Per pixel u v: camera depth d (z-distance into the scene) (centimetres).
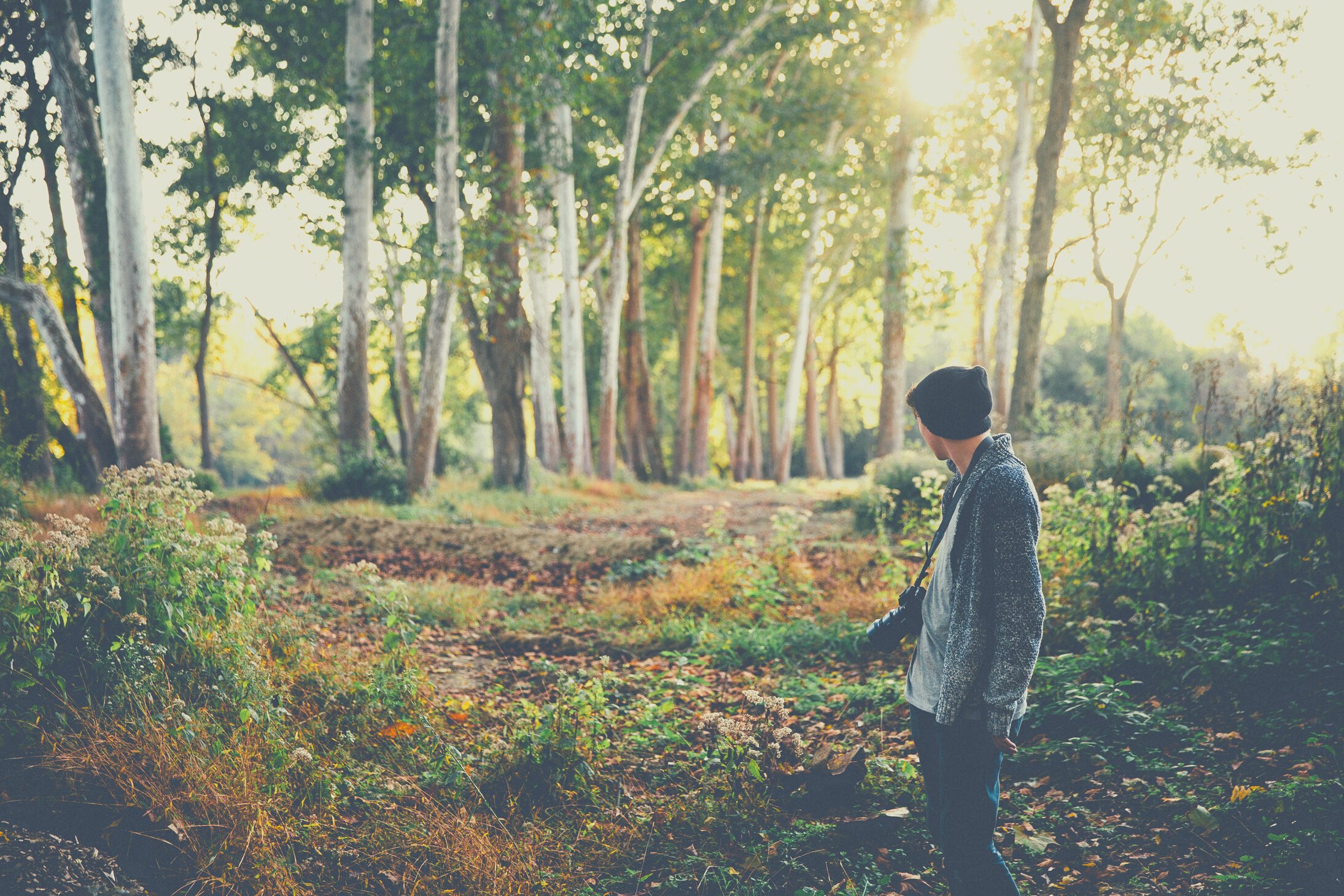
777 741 416
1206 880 297
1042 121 2795
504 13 1838
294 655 473
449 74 1686
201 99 2206
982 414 242
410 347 3189
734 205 3256
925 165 2206
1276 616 507
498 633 739
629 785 412
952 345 6494
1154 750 407
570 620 771
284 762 348
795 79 2914
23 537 373
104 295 1500
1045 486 1124
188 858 293
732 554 952
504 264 2064
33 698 337
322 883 305
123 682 343
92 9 1365
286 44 2000
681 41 2359
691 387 3416
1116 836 343
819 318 4497
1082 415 1445
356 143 1697
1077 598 604
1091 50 2139
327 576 870
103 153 1497
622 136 2792
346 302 1730
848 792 387
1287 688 437
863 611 723
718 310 4069
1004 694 221
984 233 3141
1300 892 280
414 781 393
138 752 322
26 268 1764
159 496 414
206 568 404
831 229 3609
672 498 2581
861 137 2866
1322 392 597
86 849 280
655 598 798
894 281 2073
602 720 461
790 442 3778
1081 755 411
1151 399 3281
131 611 375
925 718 252
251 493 1664
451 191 1711
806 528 1475
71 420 1866
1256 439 631
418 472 1773
